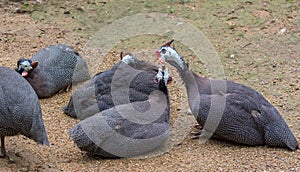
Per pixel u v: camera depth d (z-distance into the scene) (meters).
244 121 8.77
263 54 12.21
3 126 7.77
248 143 8.85
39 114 8.03
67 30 13.45
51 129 9.41
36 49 12.48
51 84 10.70
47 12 14.23
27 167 8.09
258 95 9.09
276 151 8.67
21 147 8.77
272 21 13.58
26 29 13.38
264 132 8.77
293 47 12.45
